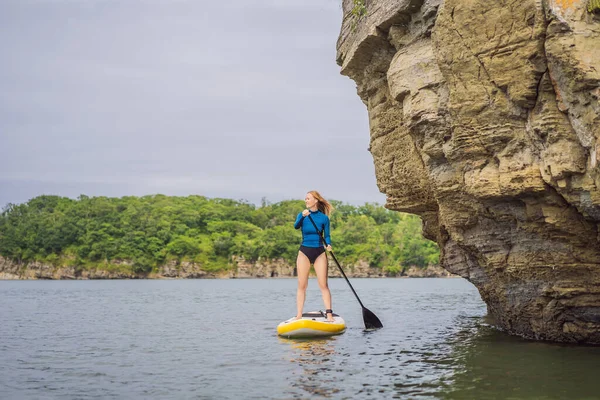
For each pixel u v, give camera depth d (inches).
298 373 247.4
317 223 384.5
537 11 238.7
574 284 281.1
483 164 277.6
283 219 5561.0
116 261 5004.9
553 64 238.7
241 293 1293.1
